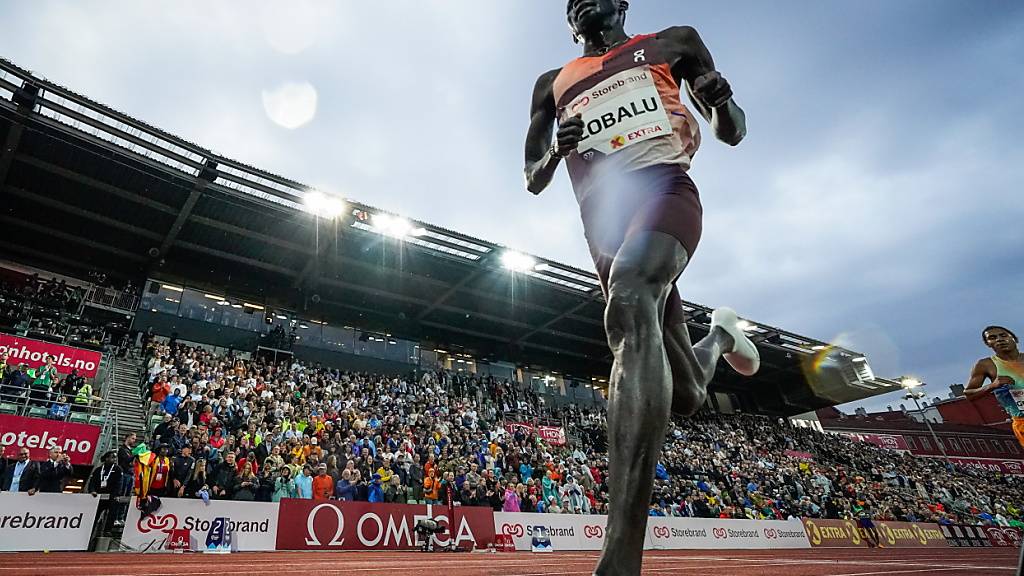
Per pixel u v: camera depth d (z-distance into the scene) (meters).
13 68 15.91
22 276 23.20
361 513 12.19
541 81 2.37
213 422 14.89
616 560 1.17
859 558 7.91
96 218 21.69
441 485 14.78
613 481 1.27
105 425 14.47
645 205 1.72
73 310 22.12
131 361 20.36
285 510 11.38
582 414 33.62
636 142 1.84
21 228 22.09
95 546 9.62
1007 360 4.27
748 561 5.14
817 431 44.44
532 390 34.47
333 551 11.53
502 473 19.11
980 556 9.49
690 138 1.89
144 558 6.84
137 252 24.08
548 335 33.56
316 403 19.94
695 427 33.84
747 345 2.68
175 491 11.04
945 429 51.09
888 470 38.56
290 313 28.20
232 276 26.42
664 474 22.05
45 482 10.13
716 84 1.72
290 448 14.80
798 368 40.41
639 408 1.30
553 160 1.87
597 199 1.91
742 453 31.81
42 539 9.27
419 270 26.70
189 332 24.89
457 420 23.55
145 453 10.71
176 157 19.11
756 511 22.36
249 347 25.94
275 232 23.52
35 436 12.22
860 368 40.38
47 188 20.23
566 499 18.36
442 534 12.84
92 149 18.55
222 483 11.91
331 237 23.69
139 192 20.69
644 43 2.04
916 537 22.38
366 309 29.70
